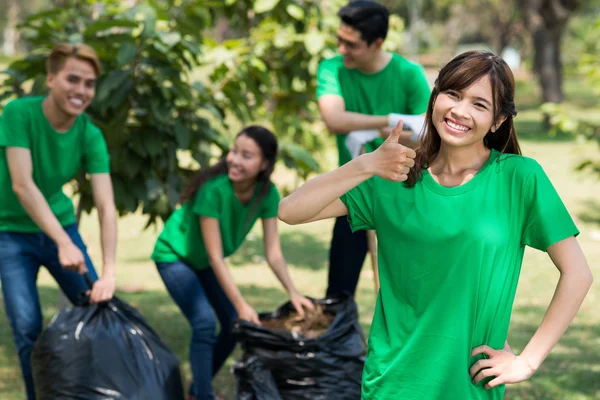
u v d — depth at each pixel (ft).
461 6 180.24
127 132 18.93
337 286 17.69
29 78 19.26
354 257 17.54
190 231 16.01
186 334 21.54
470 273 8.72
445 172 9.06
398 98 16.52
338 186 8.77
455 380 8.80
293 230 38.50
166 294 25.90
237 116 21.65
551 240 8.68
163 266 16.21
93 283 14.89
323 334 14.71
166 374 14.34
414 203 8.91
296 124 27.37
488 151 9.11
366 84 16.56
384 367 9.12
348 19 15.97
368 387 9.29
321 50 23.47
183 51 19.03
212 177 15.72
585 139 38.40
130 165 18.83
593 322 23.67
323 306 16.11
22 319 14.71
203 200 15.55
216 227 15.61
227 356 16.90
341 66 16.79
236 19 26.30
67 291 15.83
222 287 15.56
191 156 19.76
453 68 8.72
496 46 181.88
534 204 8.71
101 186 15.55
